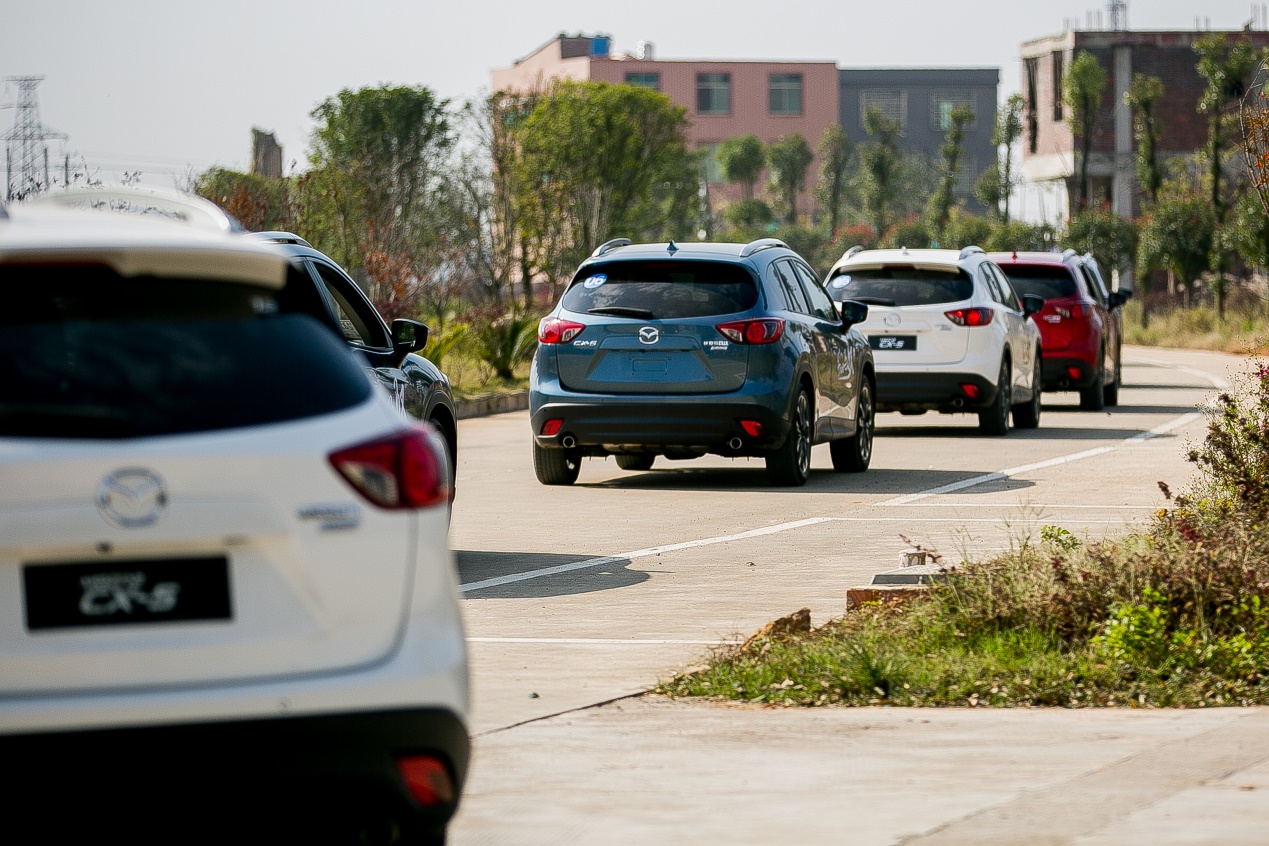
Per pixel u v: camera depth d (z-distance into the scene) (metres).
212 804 8.32
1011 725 12.74
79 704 8.10
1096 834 9.85
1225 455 20.33
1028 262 45.50
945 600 15.62
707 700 13.77
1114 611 14.50
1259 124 24.56
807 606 17.81
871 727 12.77
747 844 9.92
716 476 31.41
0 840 8.27
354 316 20.64
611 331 28.16
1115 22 162.88
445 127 79.31
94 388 8.38
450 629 8.91
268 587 8.41
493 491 29.31
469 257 69.19
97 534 8.17
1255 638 14.34
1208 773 11.13
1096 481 29.36
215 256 8.64
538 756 11.99
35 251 8.39
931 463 33.19
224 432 8.41
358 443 8.63
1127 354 86.12
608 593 18.91
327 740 8.38
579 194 84.88
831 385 30.23
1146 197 119.75
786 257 30.16
